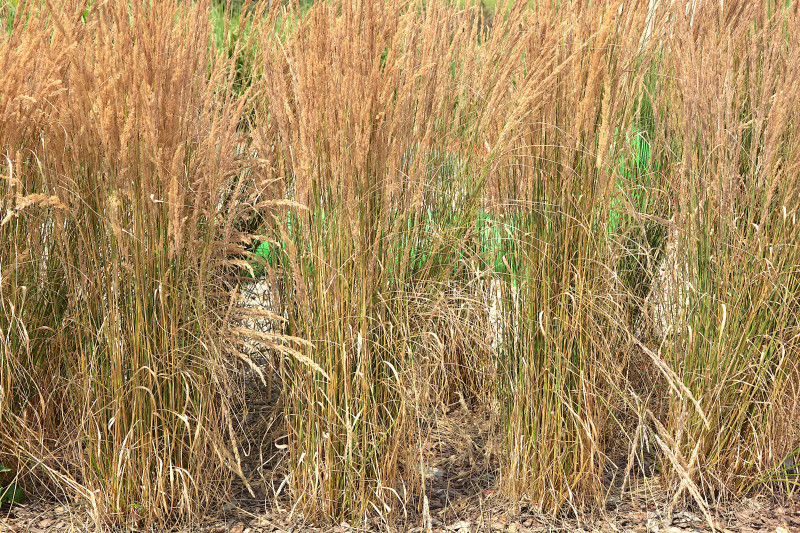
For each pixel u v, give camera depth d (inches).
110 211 85.9
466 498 102.8
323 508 95.5
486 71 109.5
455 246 102.3
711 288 98.3
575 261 94.8
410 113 97.5
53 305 100.2
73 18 95.6
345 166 87.1
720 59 97.2
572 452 98.0
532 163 94.6
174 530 93.1
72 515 94.9
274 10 108.7
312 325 93.1
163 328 89.6
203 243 92.7
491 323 103.4
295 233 94.7
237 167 101.0
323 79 88.7
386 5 93.9
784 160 102.1
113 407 91.4
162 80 87.0
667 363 105.3
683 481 91.7
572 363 96.0
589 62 92.2
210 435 94.0
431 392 110.1
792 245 97.7
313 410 93.9
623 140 97.8
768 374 100.3
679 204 109.1
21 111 92.2
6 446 97.5
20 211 95.4
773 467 103.1
